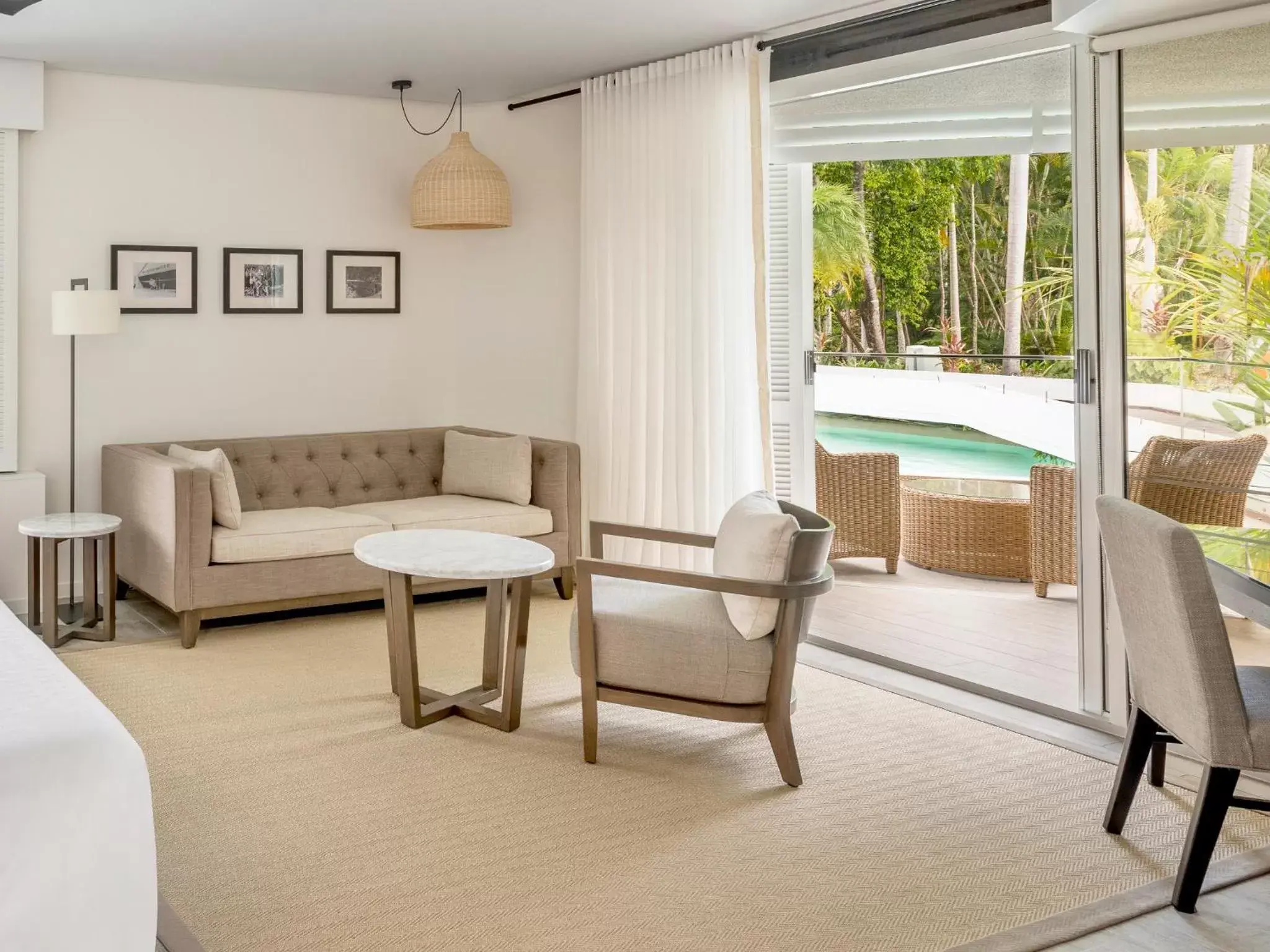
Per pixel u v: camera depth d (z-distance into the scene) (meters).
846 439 4.77
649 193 5.37
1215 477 3.42
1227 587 2.87
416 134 6.18
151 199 5.52
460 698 3.87
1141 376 3.59
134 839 2.11
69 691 2.33
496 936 2.39
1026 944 2.38
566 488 5.52
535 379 6.29
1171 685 2.66
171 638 4.74
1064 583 4.21
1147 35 3.44
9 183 5.12
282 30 4.66
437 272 6.31
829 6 4.40
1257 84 3.26
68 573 5.45
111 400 5.49
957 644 4.45
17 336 5.20
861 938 2.40
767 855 2.79
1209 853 2.52
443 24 4.61
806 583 3.22
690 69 5.10
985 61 4.08
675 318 5.28
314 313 5.99
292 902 2.52
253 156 5.77
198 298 5.67
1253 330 3.31
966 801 3.15
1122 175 3.58
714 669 3.25
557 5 4.36
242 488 5.39
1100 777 3.34
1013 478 4.27
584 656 3.37
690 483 5.29
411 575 3.58
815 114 4.72
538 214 6.18
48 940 2.01
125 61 5.11
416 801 3.10
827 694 4.16
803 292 4.86
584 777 3.30
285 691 4.05
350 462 5.72
